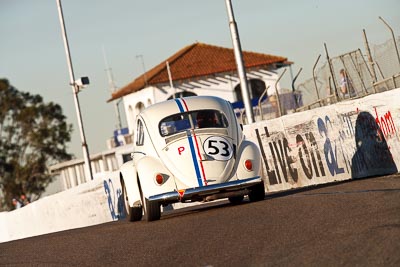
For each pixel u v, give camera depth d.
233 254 15.68
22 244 26.11
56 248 22.41
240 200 29.53
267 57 138.50
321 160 34.16
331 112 33.09
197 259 15.89
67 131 134.25
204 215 23.84
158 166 24.91
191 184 24.50
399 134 29.22
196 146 24.98
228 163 24.86
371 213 17.41
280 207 21.91
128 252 18.59
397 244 13.47
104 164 126.56
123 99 142.12
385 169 30.27
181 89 135.62
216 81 136.50
